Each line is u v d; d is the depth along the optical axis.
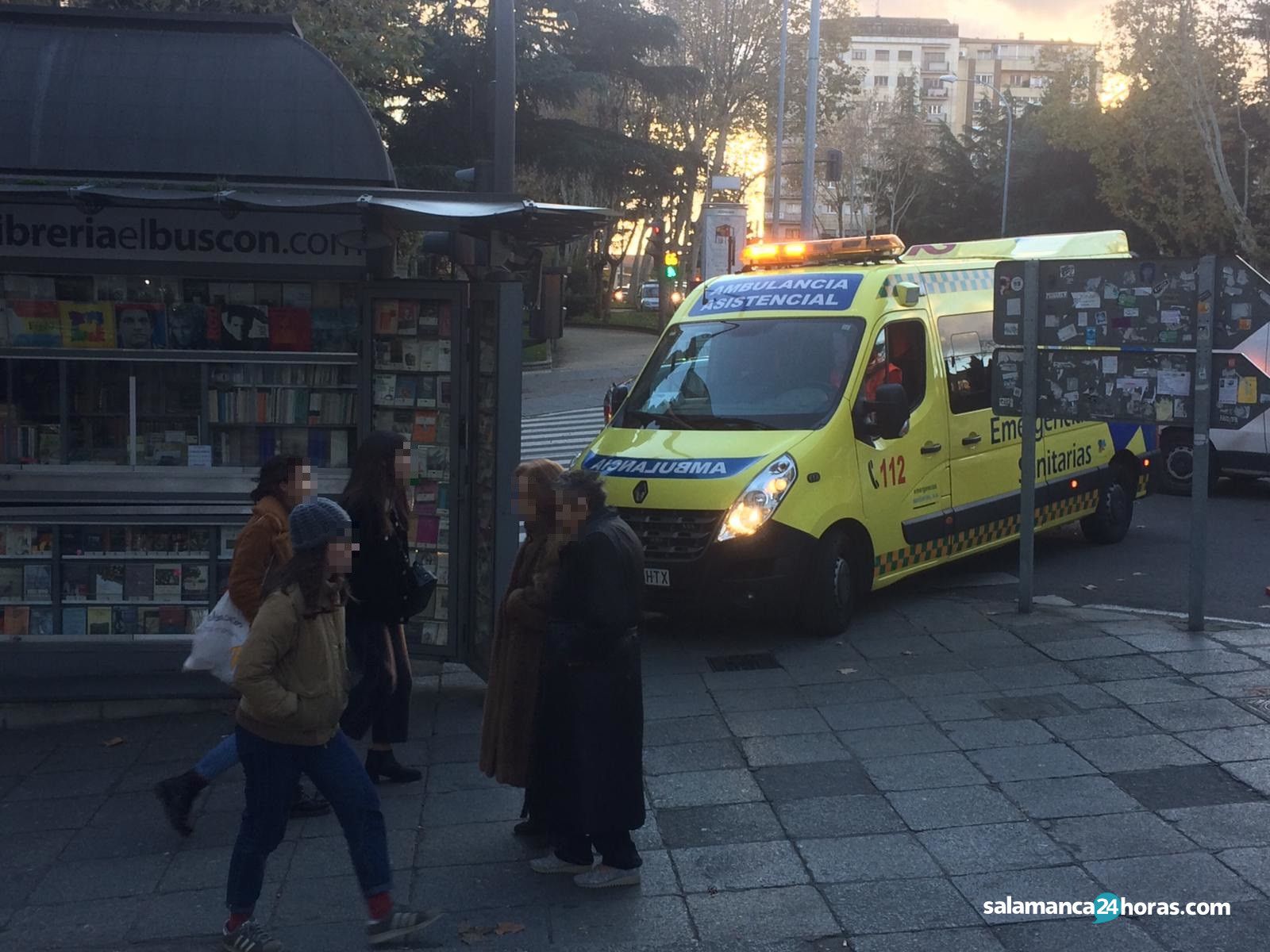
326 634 4.72
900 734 6.82
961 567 11.47
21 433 7.72
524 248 8.23
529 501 5.50
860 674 7.95
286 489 5.78
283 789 4.71
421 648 8.04
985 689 7.51
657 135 47.94
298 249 7.64
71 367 7.73
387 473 6.14
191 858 5.76
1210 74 38.50
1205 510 8.45
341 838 5.91
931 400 9.84
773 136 49.00
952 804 5.88
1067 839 5.44
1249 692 7.20
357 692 6.21
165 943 4.95
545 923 4.93
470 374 7.85
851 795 6.04
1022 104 61.28
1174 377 8.52
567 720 5.12
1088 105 42.69
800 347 9.51
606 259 51.94
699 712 7.35
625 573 5.09
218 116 7.74
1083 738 6.61
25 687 7.61
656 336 46.12
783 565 8.51
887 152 70.44
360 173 7.78
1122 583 10.70
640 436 9.37
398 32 23.03
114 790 6.58
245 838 4.73
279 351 7.81
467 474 7.90
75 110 7.69
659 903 5.07
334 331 7.84
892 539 9.37
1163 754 6.34
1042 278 8.97
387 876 4.83
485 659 7.73
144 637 7.70
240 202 6.73
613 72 39.38
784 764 6.48
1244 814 5.61
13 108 7.68
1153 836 5.43
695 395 9.58
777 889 5.14
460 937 4.85
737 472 8.56
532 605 5.46
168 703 7.72
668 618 9.66
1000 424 10.62
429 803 6.22
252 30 8.09
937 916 4.86
